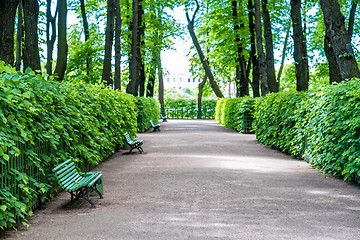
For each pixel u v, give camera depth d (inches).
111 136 514.9
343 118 361.7
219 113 1519.4
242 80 1198.3
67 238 204.2
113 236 206.7
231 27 1209.4
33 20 521.0
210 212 252.7
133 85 1019.9
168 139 811.4
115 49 882.8
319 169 422.9
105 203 281.0
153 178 376.8
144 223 229.6
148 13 1282.0
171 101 2127.2
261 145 689.0
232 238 201.6
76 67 1091.3
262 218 238.2
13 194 222.7
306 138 482.9
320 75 1277.1
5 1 365.4
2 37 368.8
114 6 843.4
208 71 1524.4
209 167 440.1
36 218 243.8
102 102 464.8
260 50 918.4
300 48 725.9
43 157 269.1
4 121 196.9
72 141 329.7
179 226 222.8
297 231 212.5
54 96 288.0
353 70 480.1
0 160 198.1
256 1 912.9
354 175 345.7
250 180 362.3
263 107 695.1
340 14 485.4
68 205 265.3
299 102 528.4
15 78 211.9
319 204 273.1
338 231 212.7
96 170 428.1
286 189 323.0
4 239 202.4
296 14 722.2
